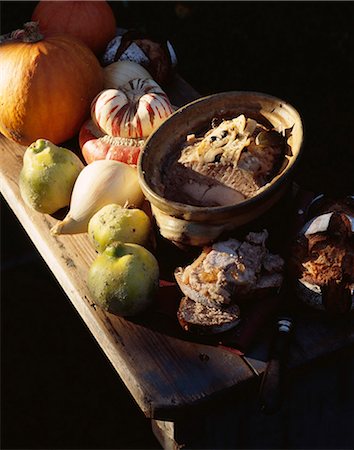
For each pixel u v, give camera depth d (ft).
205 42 9.40
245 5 9.90
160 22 9.71
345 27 9.52
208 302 3.64
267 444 4.20
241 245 3.70
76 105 4.92
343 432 4.41
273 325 3.73
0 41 5.70
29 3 9.89
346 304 3.61
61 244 4.35
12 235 7.46
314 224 3.76
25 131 4.95
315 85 8.72
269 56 9.16
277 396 3.37
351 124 8.15
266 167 3.94
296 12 9.77
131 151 4.58
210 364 3.58
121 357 3.64
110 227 3.98
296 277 3.71
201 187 3.90
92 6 5.62
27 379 6.65
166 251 3.99
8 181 4.91
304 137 3.96
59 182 4.40
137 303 3.72
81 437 6.19
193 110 4.25
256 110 4.26
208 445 3.93
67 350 6.84
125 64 5.25
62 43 4.93
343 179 7.39
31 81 4.78
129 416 6.33
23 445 6.16
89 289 3.81
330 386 4.12
